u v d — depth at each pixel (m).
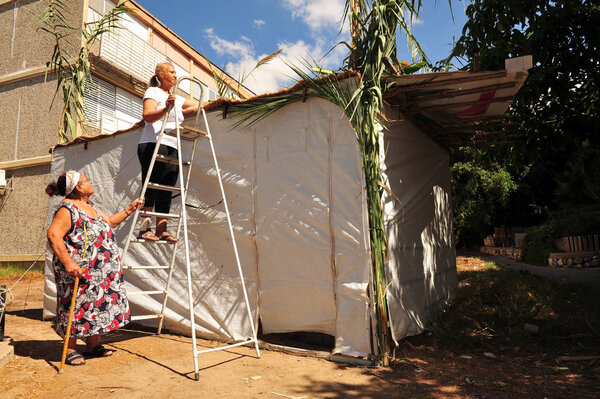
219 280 4.40
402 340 4.15
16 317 5.92
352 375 3.18
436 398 2.72
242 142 4.39
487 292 6.20
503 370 3.33
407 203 4.64
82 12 12.05
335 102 3.75
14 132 12.98
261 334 4.23
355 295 3.55
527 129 6.31
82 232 3.46
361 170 3.63
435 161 5.93
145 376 3.19
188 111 4.41
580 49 5.67
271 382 3.04
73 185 3.48
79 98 6.88
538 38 5.46
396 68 4.12
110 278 3.62
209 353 3.84
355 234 3.62
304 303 3.88
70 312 3.34
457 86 3.81
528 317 4.79
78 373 3.28
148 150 4.12
